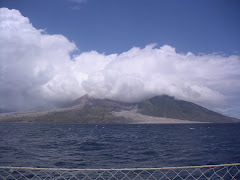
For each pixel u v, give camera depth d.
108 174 17.41
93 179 15.88
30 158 27.28
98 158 28.41
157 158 28.55
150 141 57.72
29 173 17.34
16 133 93.88
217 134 95.31
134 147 42.38
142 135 89.31
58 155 30.52
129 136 82.81
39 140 57.97
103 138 71.44
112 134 98.50
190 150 36.75
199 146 43.75
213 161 25.97
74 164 24.19
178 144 48.41
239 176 17.91
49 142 52.25
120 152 34.69
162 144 48.66
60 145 45.12
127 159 27.78
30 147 39.91
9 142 49.88
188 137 74.38
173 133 105.00
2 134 84.88
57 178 15.79
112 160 27.02
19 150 34.81
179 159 27.59
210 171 19.44
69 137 74.81
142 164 24.52
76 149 38.25
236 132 115.06
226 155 30.69
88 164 24.33
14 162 24.41
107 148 40.50
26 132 104.44
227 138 69.56
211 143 50.81
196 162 25.55
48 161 25.52
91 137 76.31
